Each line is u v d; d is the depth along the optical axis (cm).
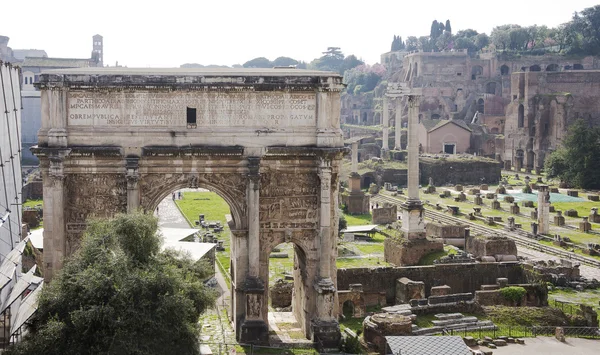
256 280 5362
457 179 19475
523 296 7025
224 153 5275
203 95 5309
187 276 4772
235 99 5347
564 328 6431
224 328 5788
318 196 5500
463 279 7656
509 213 13975
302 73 5459
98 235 4581
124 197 5284
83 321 4038
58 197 5128
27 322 4484
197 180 5350
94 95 5216
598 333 6406
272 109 5384
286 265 9069
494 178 19812
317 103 5397
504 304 6981
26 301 5100
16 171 7531
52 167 5091
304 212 5519
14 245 7250
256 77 5319
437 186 19038
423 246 9019
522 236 11669
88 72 5272
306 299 5588
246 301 5325
